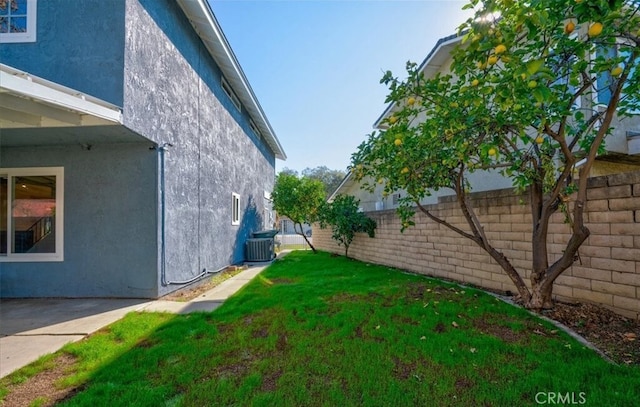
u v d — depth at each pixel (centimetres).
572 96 358
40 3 509
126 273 587
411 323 397
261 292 619
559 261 404
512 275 461
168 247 624
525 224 517
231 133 1072
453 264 669
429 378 267
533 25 237
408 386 256
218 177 927
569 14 279
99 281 588
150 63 574
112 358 322
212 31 794
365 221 1055
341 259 1184
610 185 390
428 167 459
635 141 674
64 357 333
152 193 589
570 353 299
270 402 238
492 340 333
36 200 596
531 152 434
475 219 499
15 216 595
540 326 368
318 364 298
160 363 310
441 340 339
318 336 368
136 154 591
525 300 444
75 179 592
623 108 403
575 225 371
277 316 447
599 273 401
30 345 364
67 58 502
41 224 595
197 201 770
